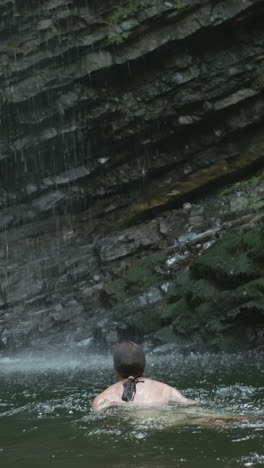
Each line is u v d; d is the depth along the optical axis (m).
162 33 14.70
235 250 11.30
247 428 3.38
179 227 15.16
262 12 14.48
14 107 16.05
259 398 5.10
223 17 14.41
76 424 3.78
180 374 7.48
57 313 14.69
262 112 15.39
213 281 11.23
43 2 15.12
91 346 12.48
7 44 15.62
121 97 15.66
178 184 16.30
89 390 6.52
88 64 15.17
